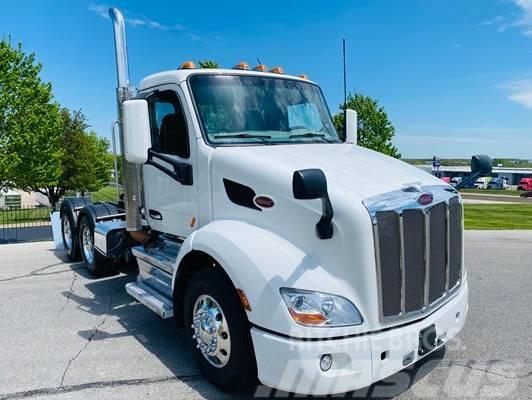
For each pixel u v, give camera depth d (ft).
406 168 12.19
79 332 15.12
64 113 124.16
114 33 14.93
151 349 13.76
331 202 9.73
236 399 10.93
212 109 12.94
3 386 11.55
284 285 9.41
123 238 19.08
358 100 80.07
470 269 23.89
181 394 11.14
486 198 156.87
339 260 9.62
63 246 28.30
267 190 10.77
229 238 10.57
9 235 41.06
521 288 20.27
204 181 12.48
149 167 15.01
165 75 13.78
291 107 14.34
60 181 123.85
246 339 10.25
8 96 86.17
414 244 10.05
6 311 17.22
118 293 19.43
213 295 10.87
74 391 11.29
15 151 87.51
